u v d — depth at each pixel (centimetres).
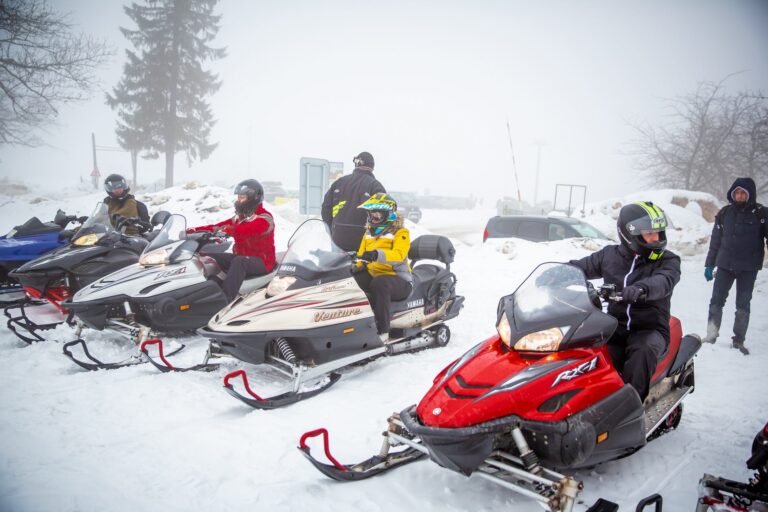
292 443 390
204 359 543
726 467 373
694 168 2930
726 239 669
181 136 4262
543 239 1310
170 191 1698
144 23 4162
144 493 317
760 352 663
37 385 485
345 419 435
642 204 376
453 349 641
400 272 581
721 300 689
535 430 302
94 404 446
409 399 480
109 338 638
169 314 588
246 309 497
